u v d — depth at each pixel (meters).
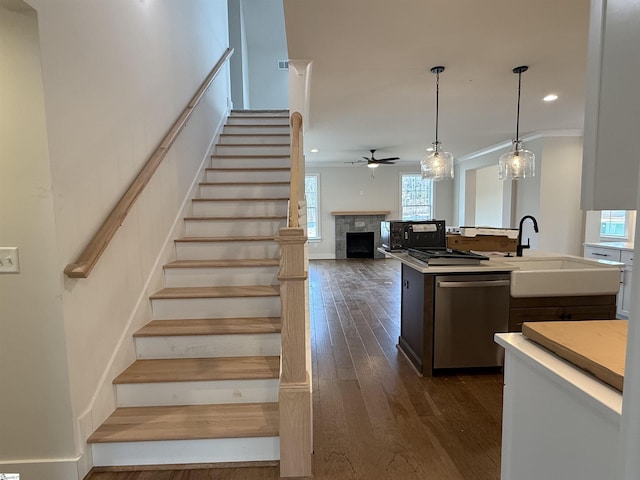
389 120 4.81
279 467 1.77
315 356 3.16
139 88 2.47
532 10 2.15
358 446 1.95
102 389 1.89
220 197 3.69
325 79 3.28
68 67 1.69
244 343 2.28
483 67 3.03
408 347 3.13
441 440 1.99
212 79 4.01
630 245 4.09
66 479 1.68
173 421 1.89
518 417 1.10
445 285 2.67
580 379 0.86
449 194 9.38
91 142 1.87
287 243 1.67
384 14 2.19
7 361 1.63
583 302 2.67
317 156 7.99
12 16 1.49
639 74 0.59
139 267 2.38
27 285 1.59
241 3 7.15
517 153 3.78
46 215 1.56
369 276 6.93
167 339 2.26
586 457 0.82
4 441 1.66
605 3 0.66
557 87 3.53
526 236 5.97
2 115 1.52
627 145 0.61
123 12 2.25
